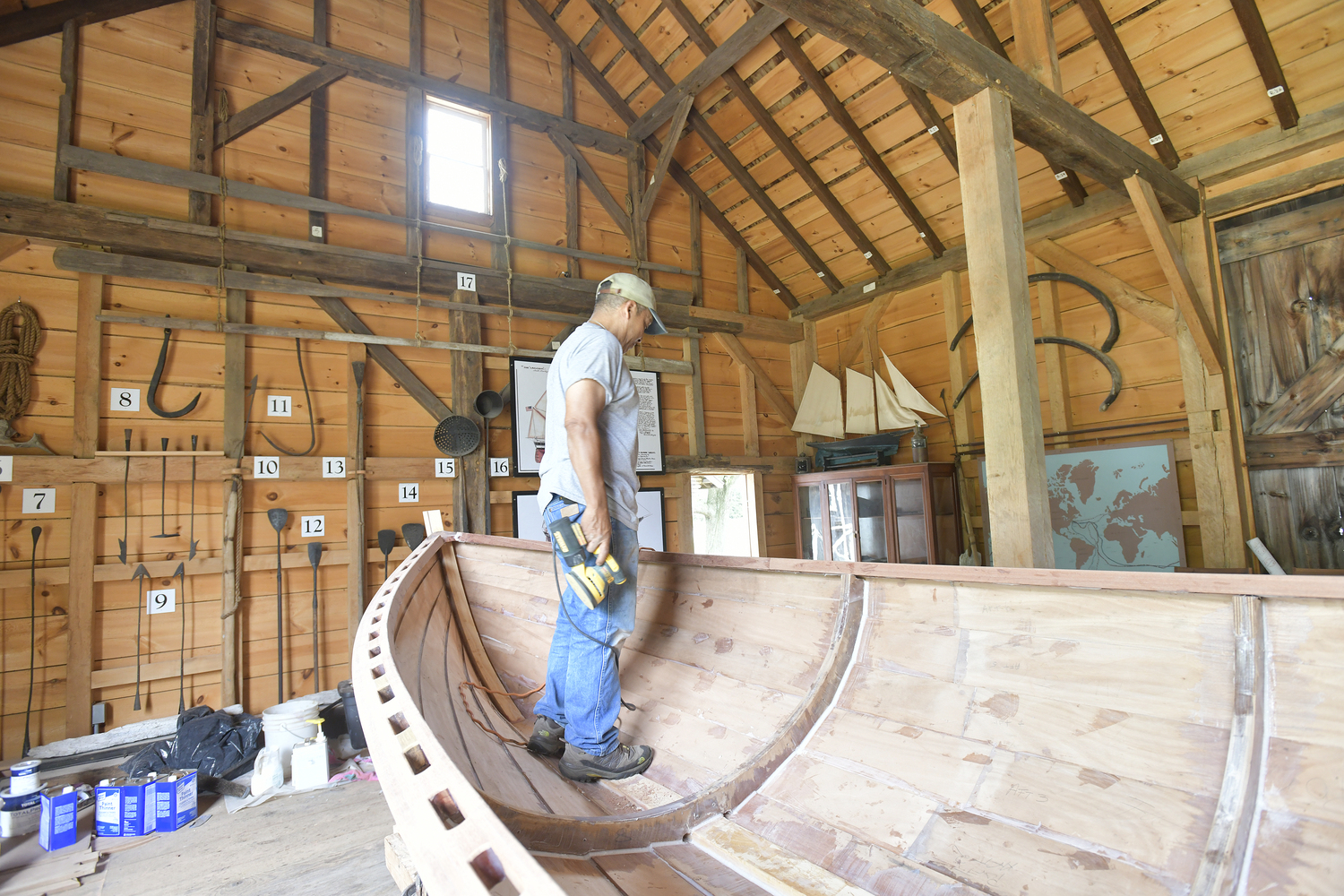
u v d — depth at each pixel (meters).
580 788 1.61
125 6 4.02
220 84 4.32
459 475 4.86
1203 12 3.86
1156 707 1.19
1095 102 4.40
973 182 2.85
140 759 3.36
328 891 2.44
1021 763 1.22
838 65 4.91
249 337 4.28
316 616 4.14
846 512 5.84
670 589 2.36
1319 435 3.92
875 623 1.74
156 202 4.07
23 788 3.03
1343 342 3.88
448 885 0.73
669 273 6.29
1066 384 4.98
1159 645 1.27
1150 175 3.86
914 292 6.03
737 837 1.26
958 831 1.14
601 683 1.61
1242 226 4.24
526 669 2.40
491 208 5.30
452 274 4.96
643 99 5.93
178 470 3.96
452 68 5.20
